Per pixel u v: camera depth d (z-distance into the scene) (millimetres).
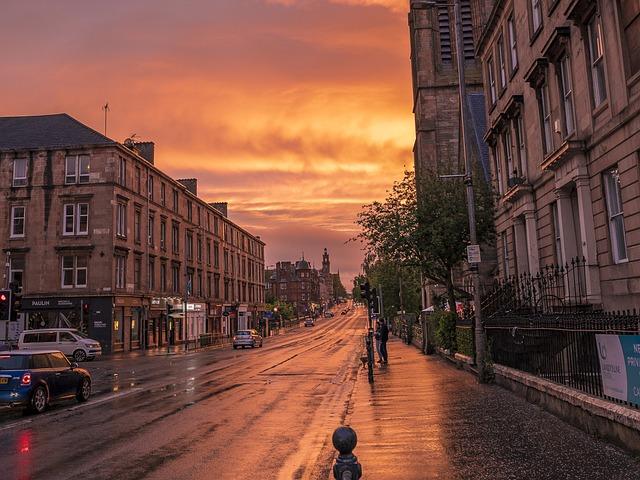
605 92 13195
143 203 47094
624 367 7180
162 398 15422
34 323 40906
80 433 10422
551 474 6285
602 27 12742
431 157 50594
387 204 26750
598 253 13617
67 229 42000
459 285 37125
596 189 13562
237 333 47094
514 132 20734
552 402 9797
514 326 12820
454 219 24297
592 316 9367
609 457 6828
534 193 18688
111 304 40750
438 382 15641
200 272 62125
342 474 4207
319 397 15188
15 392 12570
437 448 7832
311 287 189375
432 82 51281
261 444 9164
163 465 7809
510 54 21375
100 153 42281
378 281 61125
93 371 26125
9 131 45156
